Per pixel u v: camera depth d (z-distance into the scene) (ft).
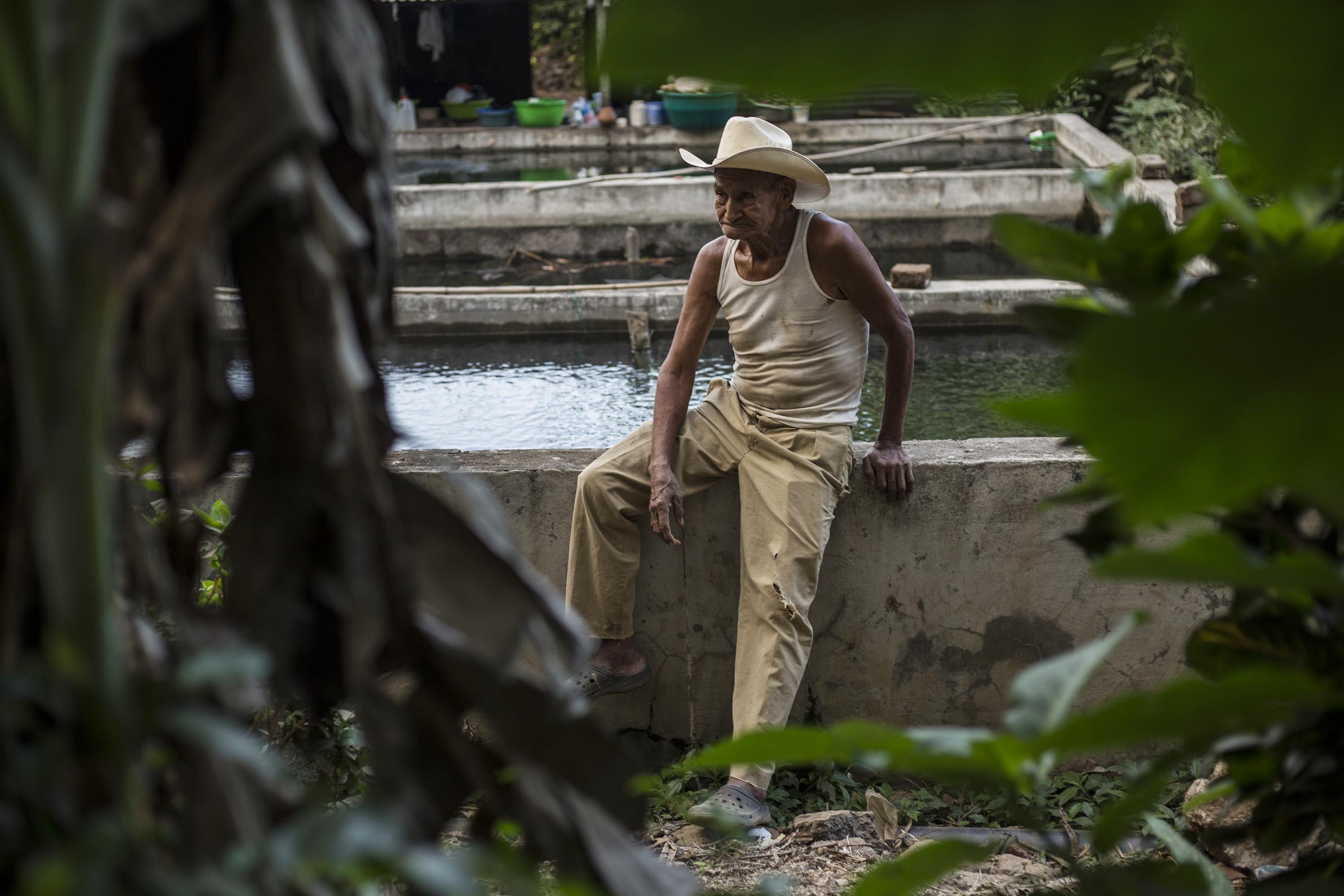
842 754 2.93
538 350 28.71
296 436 3.06
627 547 12.05
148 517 6.13
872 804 11.07
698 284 12.03
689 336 12.10
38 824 2.48
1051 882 9.45
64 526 2.36
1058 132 46.75
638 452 12.05
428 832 3.43
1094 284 3.17
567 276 36.17
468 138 51.47
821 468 11.58
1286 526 3.34
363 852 2.39
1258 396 1.76
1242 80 1.86
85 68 2.28
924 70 1.94
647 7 1.88
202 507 7.75
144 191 2.80
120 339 2.77
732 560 12.41
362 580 3.12
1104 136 42.55
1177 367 1.76
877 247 39.22
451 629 3.47
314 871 2.64
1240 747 3.25
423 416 23.27
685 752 12.87
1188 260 3.12
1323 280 1.75
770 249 11.41
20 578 2.76
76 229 2.30
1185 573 2.35
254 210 2.93
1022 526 12.17
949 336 29.53
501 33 59.62
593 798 3.48
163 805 3.29
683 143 51.13
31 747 2.80
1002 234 3.13
